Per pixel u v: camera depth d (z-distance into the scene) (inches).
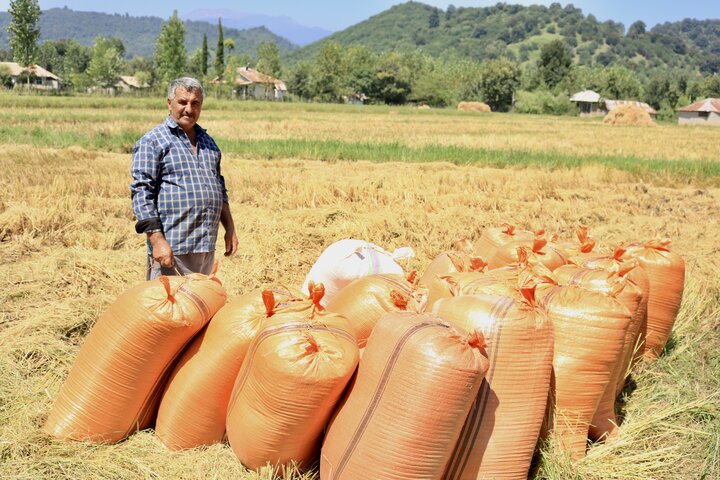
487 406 128.4
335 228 348.5
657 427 164.4
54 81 3900.1
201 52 4104.3
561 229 402.6
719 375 199.3
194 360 141.2
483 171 629.3
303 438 128.9
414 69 4281.5
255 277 272.1
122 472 134.0
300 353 123.3
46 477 130.7
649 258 206.1
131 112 1438.2
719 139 1342.3
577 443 146.4
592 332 145.0
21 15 2290.8
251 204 418.9
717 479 146.4
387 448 118.1
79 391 143.0
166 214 168.4
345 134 1043.3
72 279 249.8
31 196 383.9
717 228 422.6
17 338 189.8
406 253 199.0
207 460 137.9
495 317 130.5
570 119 2704.2
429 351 117.3
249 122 1258.0
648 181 636.7
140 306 138.5
